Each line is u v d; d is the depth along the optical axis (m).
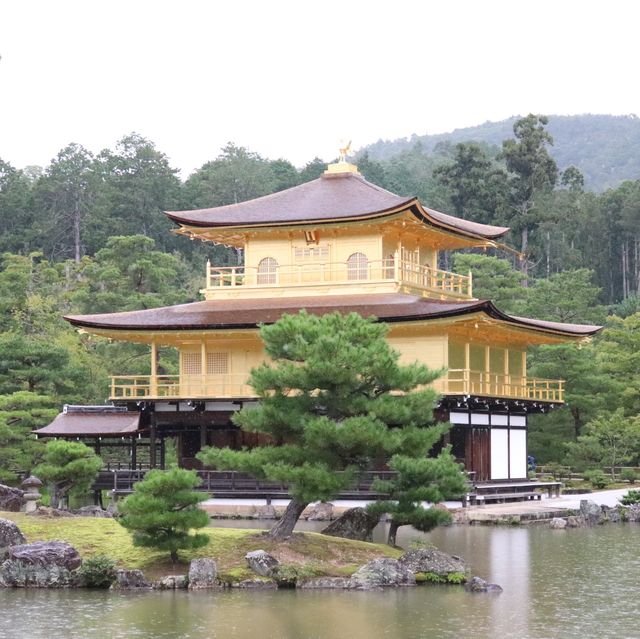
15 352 103.88
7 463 94.94
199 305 93.12
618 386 113.38
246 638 45.47
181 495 55.22
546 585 55.31
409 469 58.28
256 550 57.06
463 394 82.69
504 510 81.31
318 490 56.59
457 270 155.75
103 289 154.50
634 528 77.62
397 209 88.06
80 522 62.81
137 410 89.62
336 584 54.31
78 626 47.38
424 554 56.78
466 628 46.75
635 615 48.91
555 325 96.56
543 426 112.69
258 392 59.56
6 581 54.94
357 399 58.53
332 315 61.56
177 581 54.16
